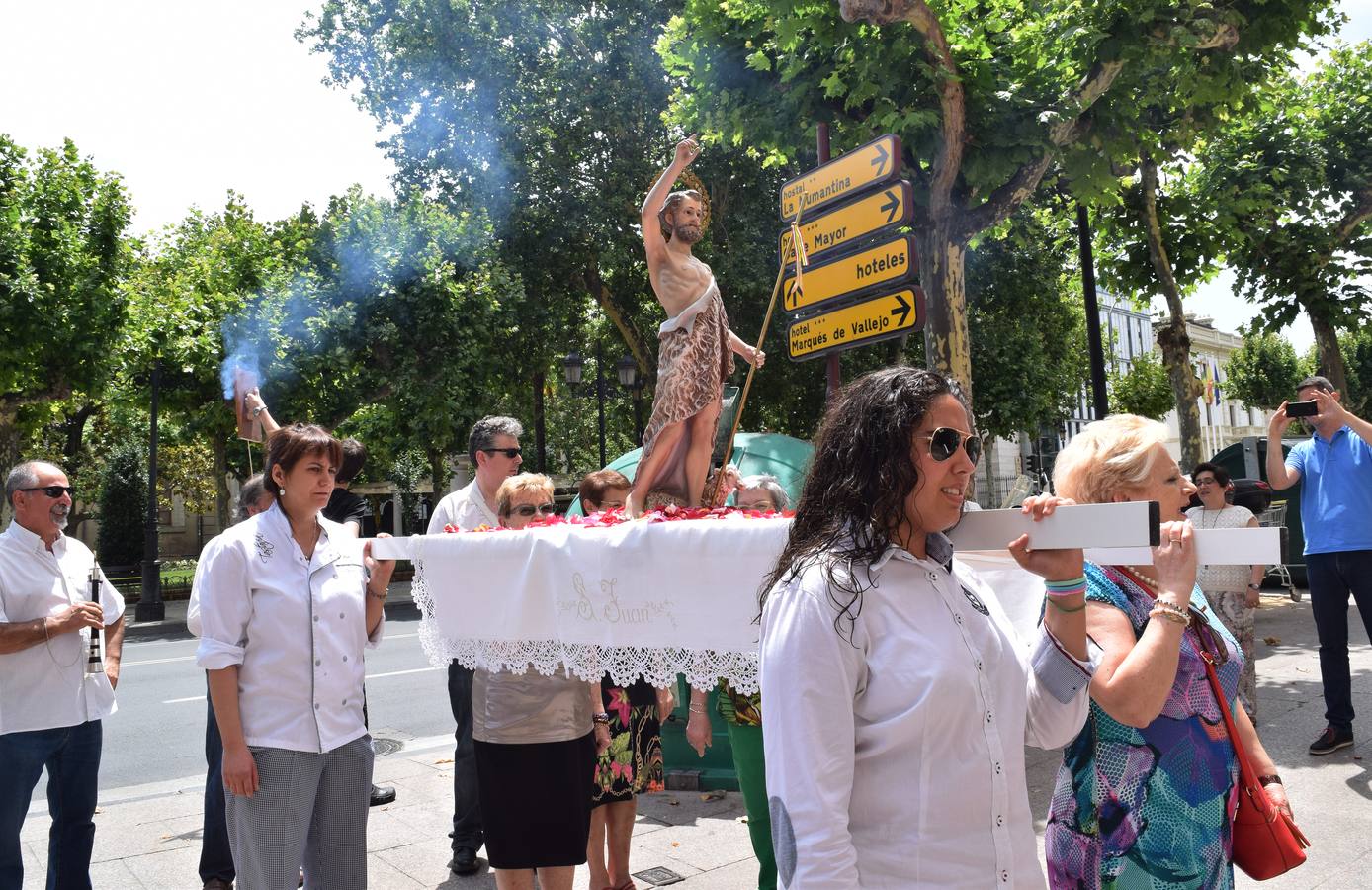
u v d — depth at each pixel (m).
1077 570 1.98
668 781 6.10
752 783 3.72
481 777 3.74
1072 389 29.16
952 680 1.69
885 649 1.72
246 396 4.91
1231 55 9.28
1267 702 7.06
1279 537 1.88
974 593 1.93
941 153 8.93
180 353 21.64
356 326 22.80
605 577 3.12
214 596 3.16
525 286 23.56
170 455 35.12
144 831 5.67
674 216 4.75
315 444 3.35
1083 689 2.03
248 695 3.16
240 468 25.70
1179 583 2.00
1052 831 2.39
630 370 21.55
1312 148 14.09
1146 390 32.94
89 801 4.19
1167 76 9.25
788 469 7.72
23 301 18.23
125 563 32.38
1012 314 25.19
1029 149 8.73
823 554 1.78
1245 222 14.35
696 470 4.64
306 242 24.42
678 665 2.89
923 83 8.68
